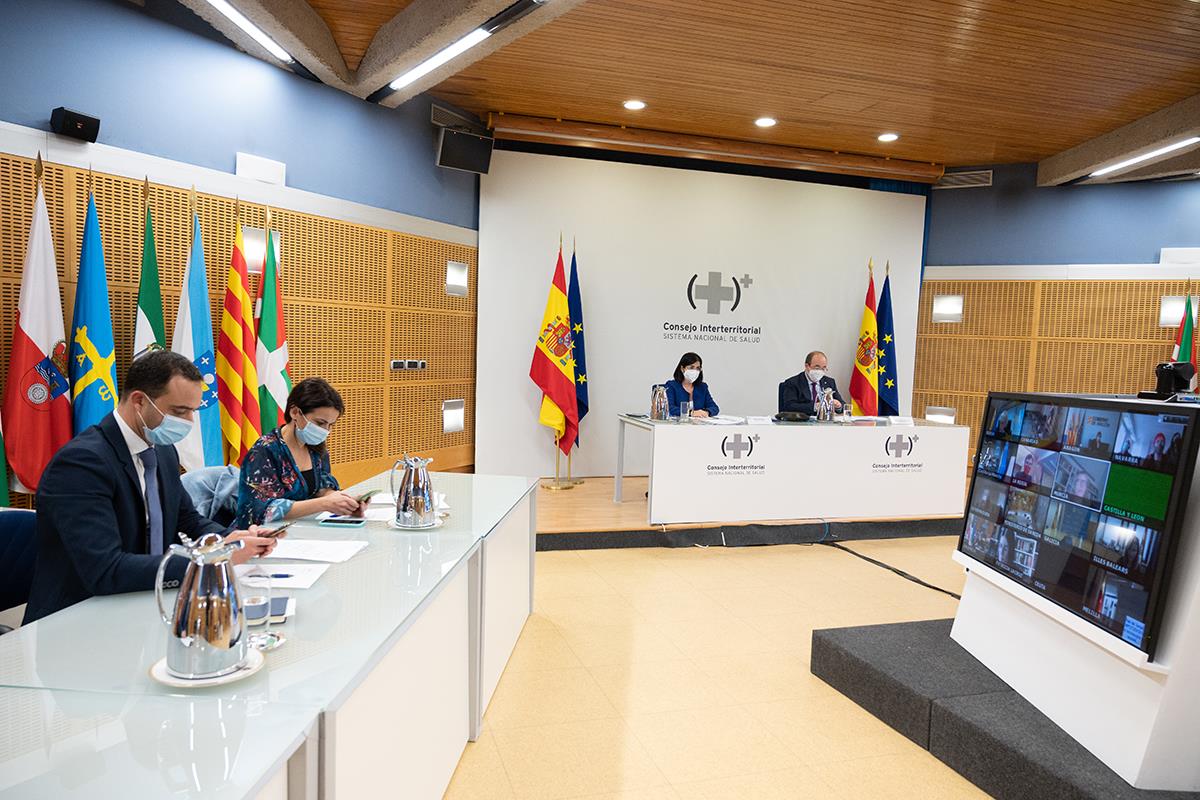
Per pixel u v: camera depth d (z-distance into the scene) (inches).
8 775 40.6
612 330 284.8
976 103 235.9
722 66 209.9
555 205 275.9
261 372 186.2
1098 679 88.1
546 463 278.7
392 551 88.0
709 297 293.7
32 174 148.3
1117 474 89.4
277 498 107.0
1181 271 295.0
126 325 165.0
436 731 82.0
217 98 183.6
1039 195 310.5
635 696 117.0
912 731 104.0
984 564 113.7
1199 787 80.0
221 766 42.1
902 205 313.7
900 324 318.7
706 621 152.6
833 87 224.5
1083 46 189.6
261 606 62.9
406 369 241.6
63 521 71.4
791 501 213.9
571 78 222.5
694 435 204.5
